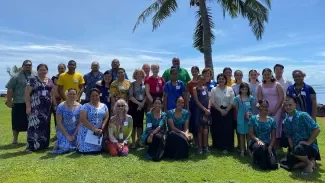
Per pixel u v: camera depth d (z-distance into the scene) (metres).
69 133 6.61
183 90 6.98
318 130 5.33
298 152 5.25
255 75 7.09
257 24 11.69
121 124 6.45
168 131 6.36
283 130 5.86
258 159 5.60
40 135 6.64
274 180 4.91
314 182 4.84
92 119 6.45
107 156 6.14
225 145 6.67
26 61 7.21
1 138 7.95
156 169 5.34
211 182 4.77
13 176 4.94
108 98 7.20
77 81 7.80
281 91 6.36
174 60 8.03
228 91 6.71
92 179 4.80
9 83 7.09
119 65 7.63
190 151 6.72
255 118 6.01
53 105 7.57
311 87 5.99
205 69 7.20
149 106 7.00
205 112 6.47
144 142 6.21
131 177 4.93
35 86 6.61
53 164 5.53
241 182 4.78
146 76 7.84
